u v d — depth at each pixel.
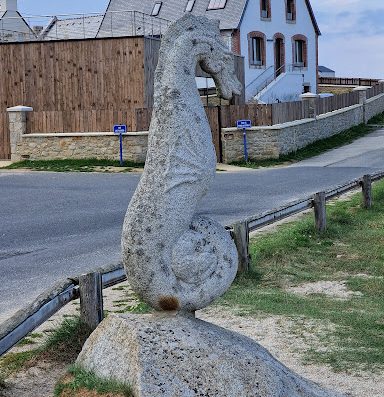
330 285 9.80
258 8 45.00
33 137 27.75
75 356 6.64
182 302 4.69
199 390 4.25
